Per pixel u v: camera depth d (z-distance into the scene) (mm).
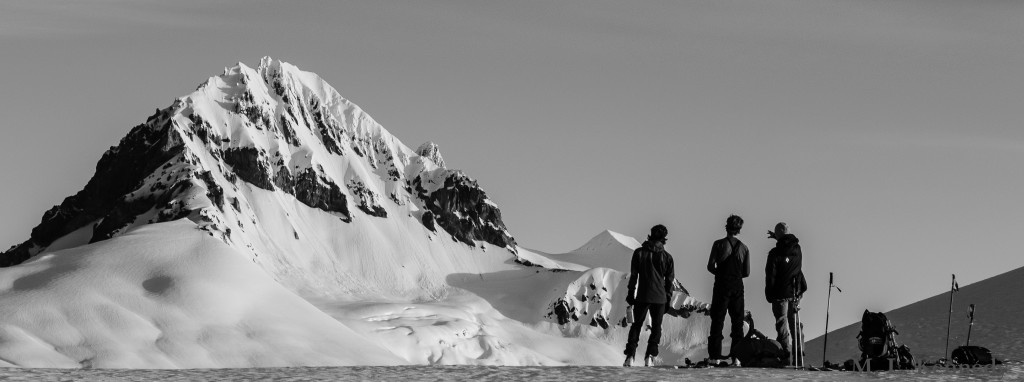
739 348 33219
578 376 26875
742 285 33812
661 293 33312
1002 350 35531
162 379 25797
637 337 33438
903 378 27484
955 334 38656
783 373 28141
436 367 29000
